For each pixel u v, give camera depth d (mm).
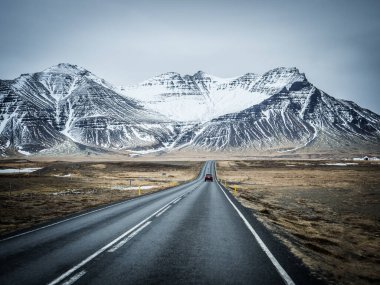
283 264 8648
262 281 7289
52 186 51219
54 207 25188
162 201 26578
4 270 8016
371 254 12609
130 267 8250
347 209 26938
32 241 11461
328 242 13977
